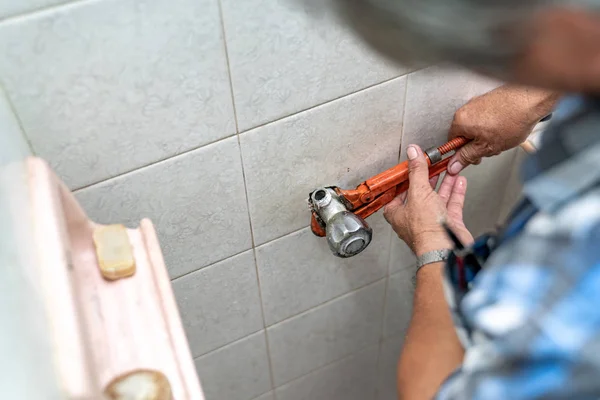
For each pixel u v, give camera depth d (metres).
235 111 0.73
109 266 0.66
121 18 0.60
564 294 0.42
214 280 0.96
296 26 0.68
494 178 1.09
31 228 0.55
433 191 0.84
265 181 0.84
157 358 0.62
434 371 0.63
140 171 0.75
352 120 0.83
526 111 0.80
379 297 1.21
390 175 0.85
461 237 0.84
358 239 0.82
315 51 0.72
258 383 1.26
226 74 0.69
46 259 0.54
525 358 0.43
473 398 0.46
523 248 0.45
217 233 0.88
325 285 1.10
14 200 0.52
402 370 0.66
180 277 0.92
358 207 0.88
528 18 0.33
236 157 0.79
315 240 0.99
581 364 0.40
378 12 0.35
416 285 0.79
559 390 0.41
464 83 0.85
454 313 0.60
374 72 0.77
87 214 0.77
